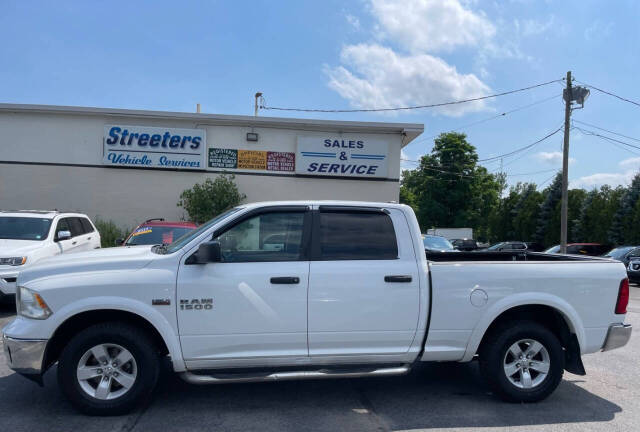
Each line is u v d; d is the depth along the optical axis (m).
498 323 4.70
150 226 10.15
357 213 4.64
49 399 4.55
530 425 4.12
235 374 4.20
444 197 46.56
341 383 5.19
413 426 4.07
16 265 8.22
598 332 4.70
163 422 4.06
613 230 28.48
